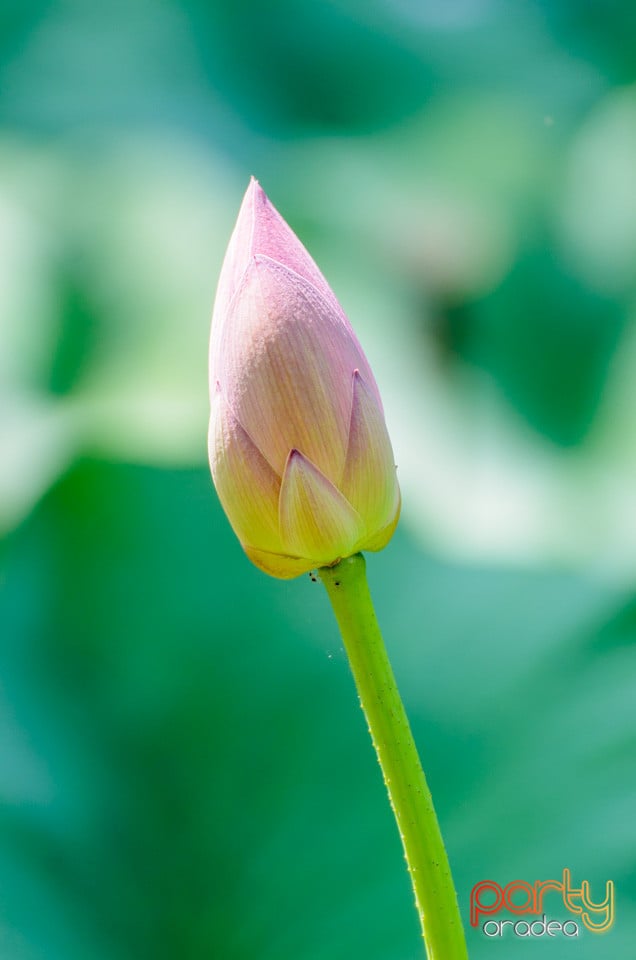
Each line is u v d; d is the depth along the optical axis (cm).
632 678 134
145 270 194
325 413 98
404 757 98
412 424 192
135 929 123
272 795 131
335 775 132
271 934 122
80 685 142
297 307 98
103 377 174
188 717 138
